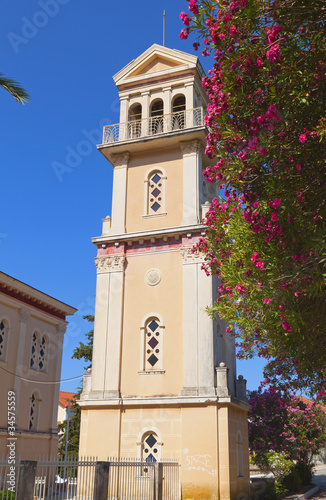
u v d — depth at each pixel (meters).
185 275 19.19
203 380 17.62
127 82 23.48
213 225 9.88
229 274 7.83
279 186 6.57
